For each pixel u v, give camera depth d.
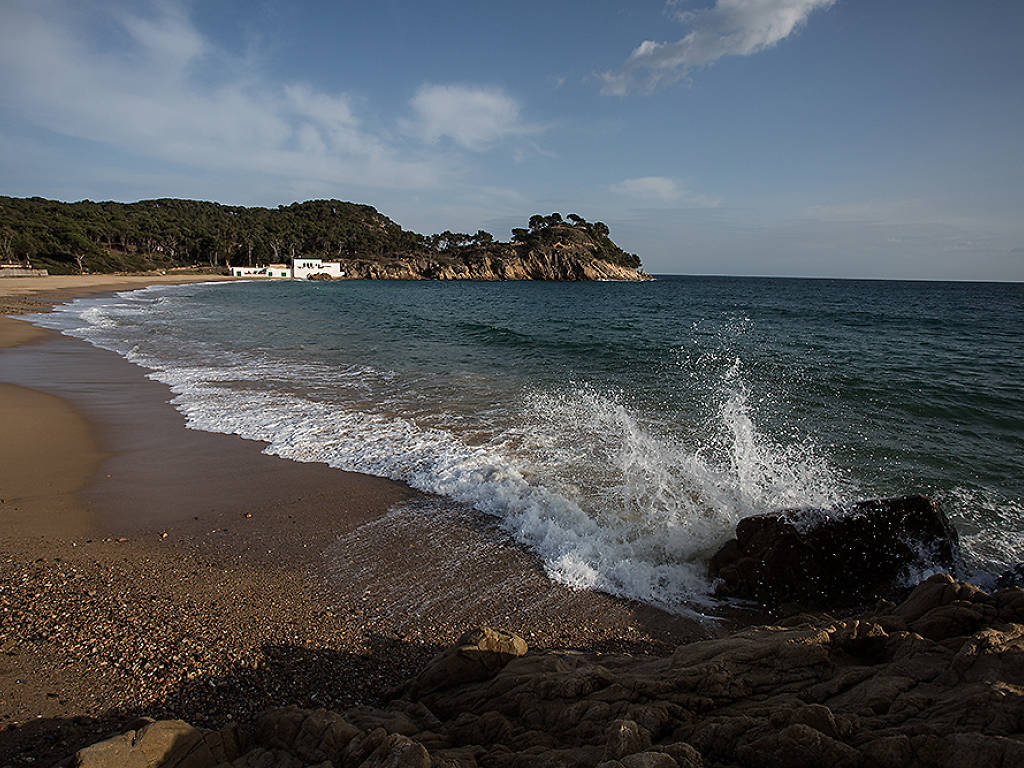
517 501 6.36
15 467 7.30
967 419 9.71
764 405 10.68
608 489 6.72
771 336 22.91
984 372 14.25
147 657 3.68
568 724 2.68
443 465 7.46
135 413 9.89
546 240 136.12
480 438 8.60
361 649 3.94
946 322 31.39
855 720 2.30
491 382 12.78
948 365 15.43
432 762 2.33
